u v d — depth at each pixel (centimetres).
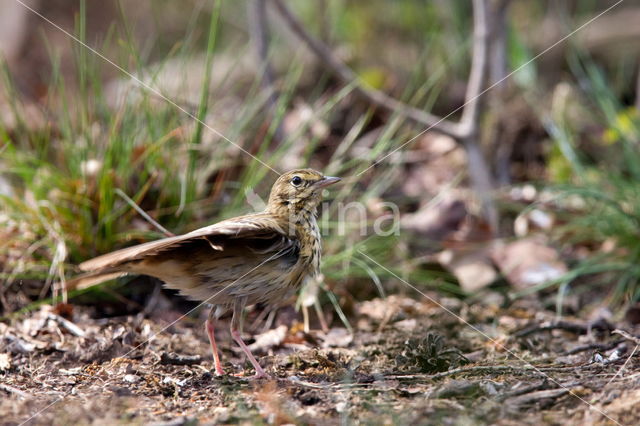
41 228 1102
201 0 1686
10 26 2139
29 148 1220
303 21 1888
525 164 1521
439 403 753
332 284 1134
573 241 1273
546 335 1014
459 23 1741
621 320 1080
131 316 1076
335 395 786
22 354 931
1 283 1074
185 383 846
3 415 746
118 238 1101
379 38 1892
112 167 1126
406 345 947
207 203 1170
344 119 1508
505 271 1199
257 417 736
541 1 1917
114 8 2234
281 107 1219
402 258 1212
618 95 1683
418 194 1406
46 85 1770
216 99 1473
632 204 1234
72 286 906
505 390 780
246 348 866
